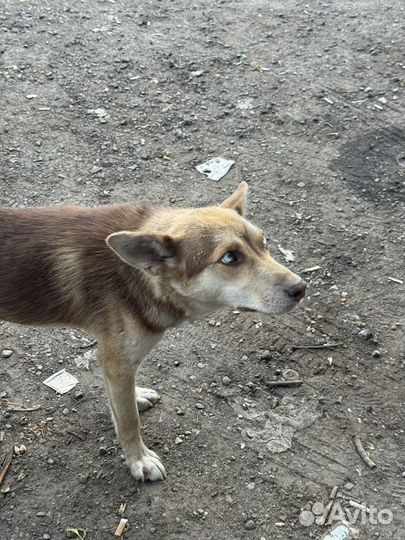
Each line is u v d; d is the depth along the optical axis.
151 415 1.19
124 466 1.10
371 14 2.43
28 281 1.00
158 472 1.08
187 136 1.85
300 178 1.72
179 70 2.10
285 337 1.33
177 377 1.26
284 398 1.22
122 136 1.84
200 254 0.91
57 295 1.01
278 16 2.42
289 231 1.57
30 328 1.33
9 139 1.80
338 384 1.25
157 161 1.76
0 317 1.06
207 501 1.06
